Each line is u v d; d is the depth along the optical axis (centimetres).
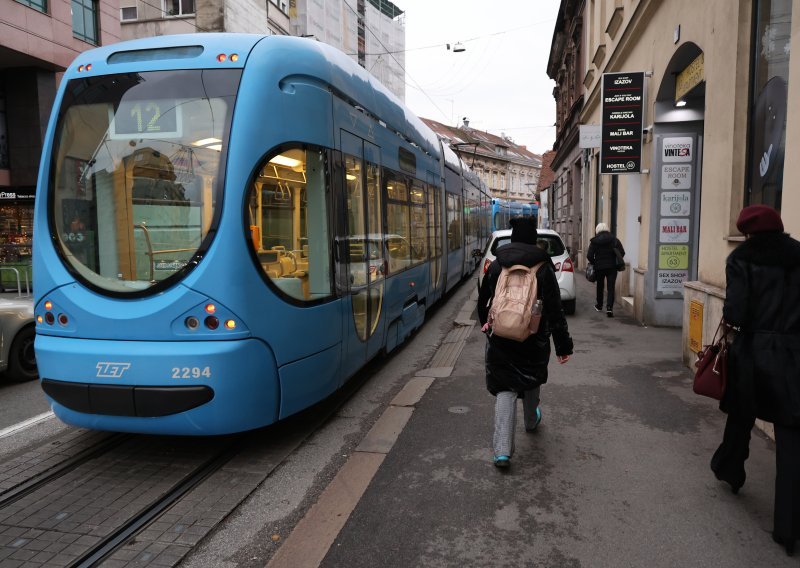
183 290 380
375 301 608
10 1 1772
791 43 435
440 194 1092
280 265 423
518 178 8169
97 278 398
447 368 670
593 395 552
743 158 556
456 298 1372
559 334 393
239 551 309
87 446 455
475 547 301
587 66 1941
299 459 429
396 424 484
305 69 459
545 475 383
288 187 432
